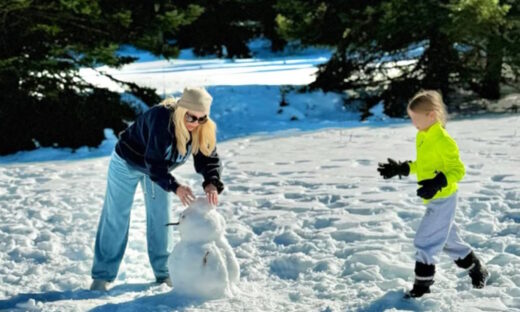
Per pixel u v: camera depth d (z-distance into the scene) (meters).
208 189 5.04
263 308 4.69
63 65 14.77
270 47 41.94
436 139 4.62
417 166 4.77
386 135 13.27
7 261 6.22
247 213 7.43
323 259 5.72
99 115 14.89
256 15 37.06
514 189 7.66
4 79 14.18
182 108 4.89
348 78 18.78
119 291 5.36
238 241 6.47
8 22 14.23
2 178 10.40
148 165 4.99
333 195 7.94
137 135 5.16
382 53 18.61
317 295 4.98
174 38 38.81
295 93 19.00
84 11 13.90
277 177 9.41
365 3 17.73
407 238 6.14
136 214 7.93
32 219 7.61
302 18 18.45
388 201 7.46
